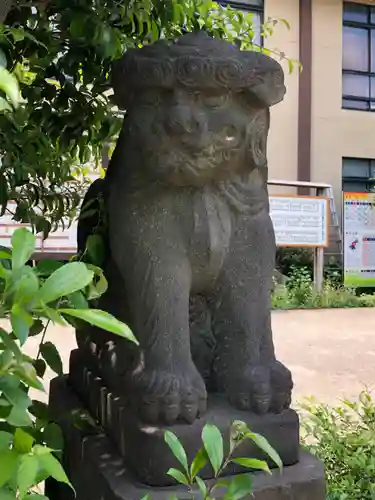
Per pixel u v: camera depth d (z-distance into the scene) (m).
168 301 1.00
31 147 1.50
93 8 1.24
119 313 1.14
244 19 1.74
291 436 1.00
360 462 1.49
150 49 0.94
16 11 1.27
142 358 1.01
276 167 7.41
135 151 1.00
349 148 7.66
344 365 3.73
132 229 1.01
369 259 7.06
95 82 1.42
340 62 7.58
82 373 1.32
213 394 1.08
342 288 6.89
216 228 1.02
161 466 0.91
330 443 1.62
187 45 0.93
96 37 1.20
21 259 0.49
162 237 1.01
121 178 1.05
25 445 0.48
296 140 7.46
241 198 1.05
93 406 1.20
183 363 0.99
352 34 7.76
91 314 0.48
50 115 1.48
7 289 0.48
